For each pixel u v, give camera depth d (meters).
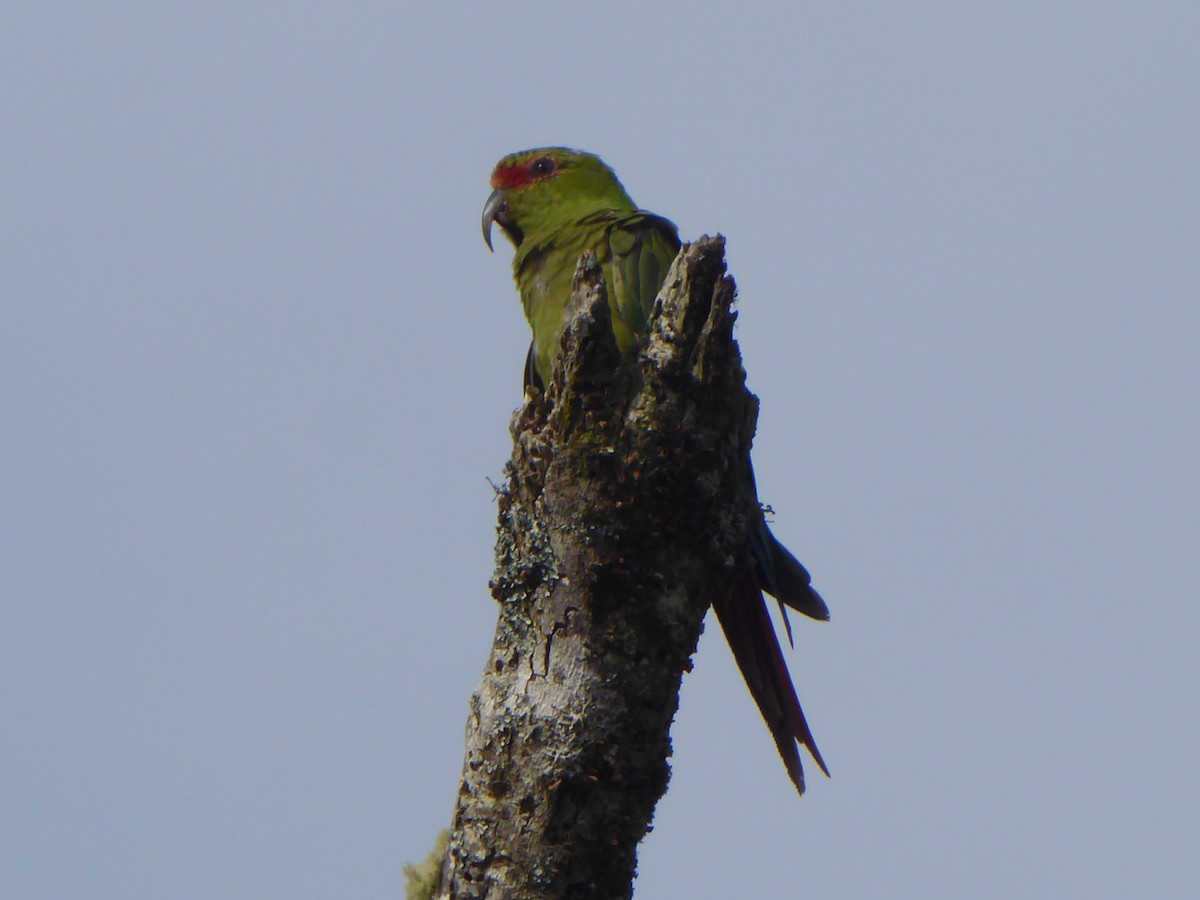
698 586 6.80
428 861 6.92
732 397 6.76
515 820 6.46
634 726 6.58
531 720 6.52
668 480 6.64
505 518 6.82
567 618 6.61
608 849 6.51
